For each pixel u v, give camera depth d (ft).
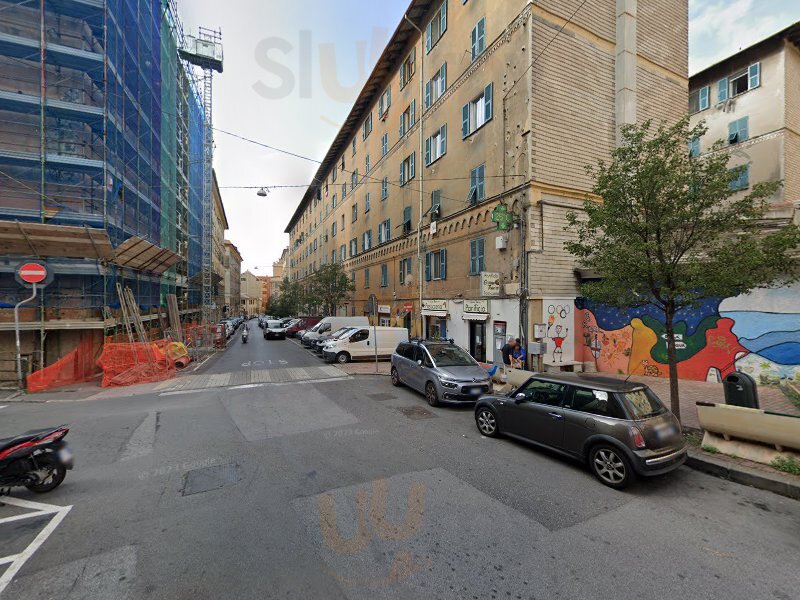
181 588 9.71
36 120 48.08
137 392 35.40
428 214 59.98
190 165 108.58
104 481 16.34
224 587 9.73
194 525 12.77
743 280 17.78
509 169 42.29
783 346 28.84
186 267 101.09
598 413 16.75
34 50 45.14
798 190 52.54
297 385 38.09
